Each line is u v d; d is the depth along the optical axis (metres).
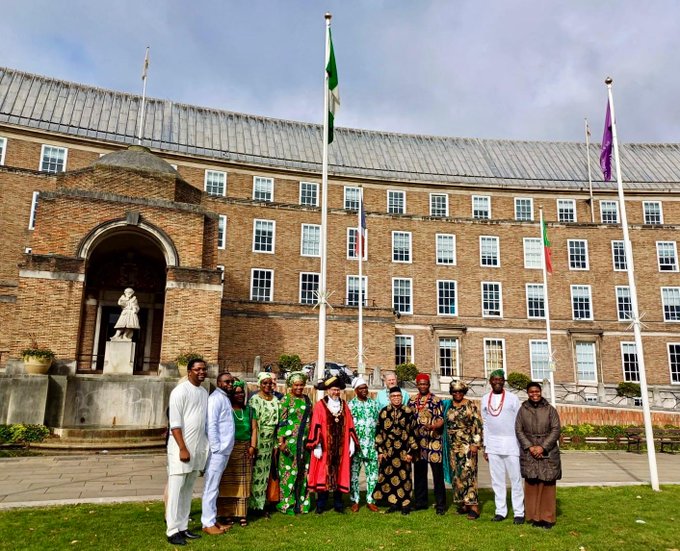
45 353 20.03
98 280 27.97
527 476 9.25
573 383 42.31
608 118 17.23
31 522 8.72
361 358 30.83
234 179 45.81
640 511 10.38
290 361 33.72
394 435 9.99
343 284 43.44
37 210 21.92
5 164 38.88
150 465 14.97
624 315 44.75
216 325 22.98
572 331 43.88
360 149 52.34
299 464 9.71
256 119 51.75
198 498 11.04
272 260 42.62
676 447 21.92
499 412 9.91
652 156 54.62
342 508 9.86
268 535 8.23
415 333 43.22
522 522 9.39
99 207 22.58
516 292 44.94
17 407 19.06
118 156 25.56
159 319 28.64
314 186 47.94
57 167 40.28
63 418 19.69
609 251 45.84
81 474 13.46
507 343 43.88
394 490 9.84
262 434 9.47
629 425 27.62
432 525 9.02
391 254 44.62
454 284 44.75
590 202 49.47
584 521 9.53
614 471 16.02
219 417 8.67
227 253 41.62
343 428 9.88
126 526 8.56
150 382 21.09
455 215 48.84
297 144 50.75
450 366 43.03
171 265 23.02
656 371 43.72
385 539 8.14
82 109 44.12
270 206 43.41
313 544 7.80
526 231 46.16
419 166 51.66
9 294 28.61
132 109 46.66
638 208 49.56
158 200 23.55
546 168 52.91
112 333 28.39
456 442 9.98
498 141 56.75
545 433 9.39
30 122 40.75
